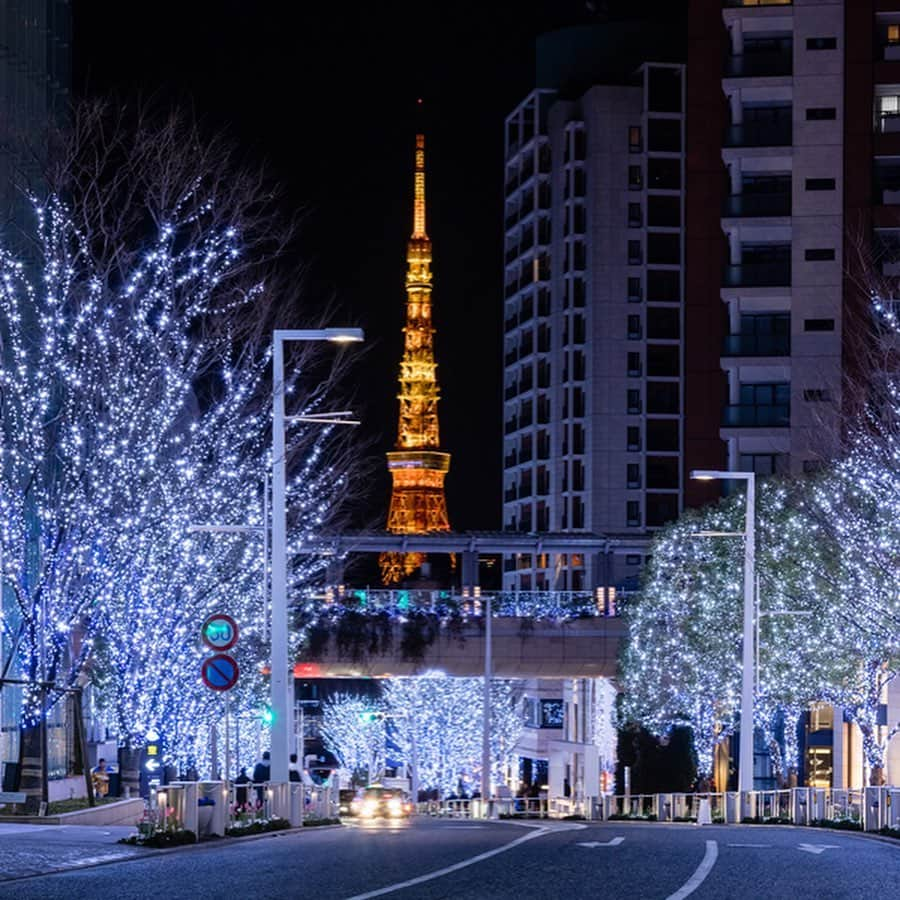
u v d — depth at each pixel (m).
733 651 66.44
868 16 95.56
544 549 84.06
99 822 38.47
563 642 82.25
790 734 68.69
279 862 22.25
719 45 100.81
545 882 19.14
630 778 74.56
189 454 52.59
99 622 45.66
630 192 147.38
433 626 81.38
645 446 145.75
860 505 56.72
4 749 52.69
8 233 49.31
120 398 46.50
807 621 62.53
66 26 62.59
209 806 29.03
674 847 26.45
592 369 146.62
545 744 135.50
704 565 70.19
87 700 64.69
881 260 93.38
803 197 95.31
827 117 95.56
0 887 18.19
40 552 44.84
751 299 95.62
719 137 100.56
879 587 53.53
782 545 63.44
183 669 52.53
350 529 81.19
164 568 50.03
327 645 80.69
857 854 25.73
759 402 96.44
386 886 18.36
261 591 55.78
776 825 45.41
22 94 55.88
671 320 147.38
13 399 46.91
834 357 93.81
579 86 155.12
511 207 167.50
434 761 122.81
